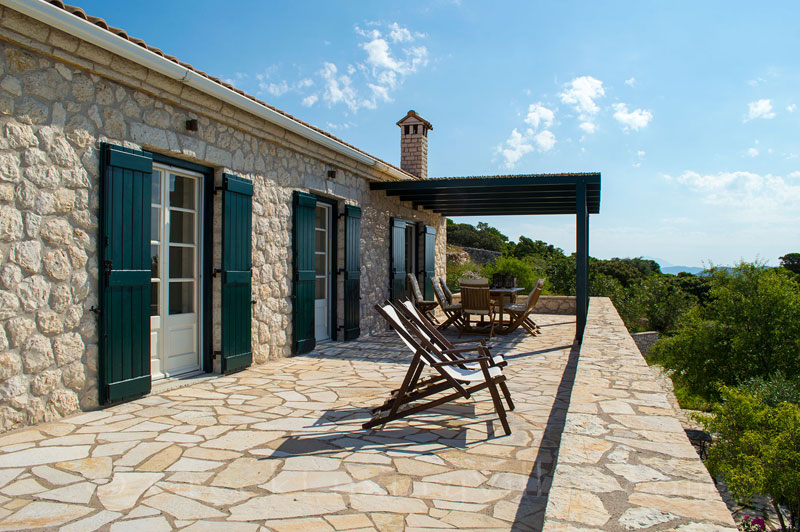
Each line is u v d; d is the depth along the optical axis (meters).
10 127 3.30
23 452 2.99
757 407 5.52
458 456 3.03
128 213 4.12
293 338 6.54
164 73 4.30
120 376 4.06
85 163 3.80
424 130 12.23
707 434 6.07
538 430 3.54
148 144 4.38
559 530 1.29
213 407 4.06
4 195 3.26
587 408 2.54
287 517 2.24
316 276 7.53
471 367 4.08
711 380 11.92
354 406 4.14
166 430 3.46
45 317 3.53
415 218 11.12
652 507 1.44
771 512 5.82
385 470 2.80
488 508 2.35
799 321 11.24
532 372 5.61
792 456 4.92
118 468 2.78
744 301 11.80
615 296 18.86
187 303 5.14
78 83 3.75
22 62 3.37
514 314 8.97
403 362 6.14
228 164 5.36
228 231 5.25
